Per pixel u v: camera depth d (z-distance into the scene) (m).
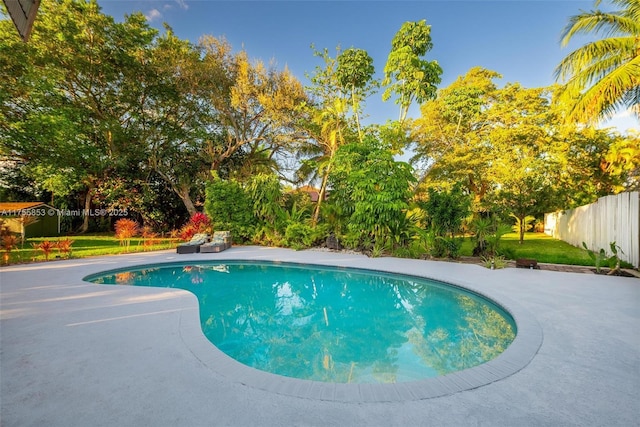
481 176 17.80
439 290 6.80
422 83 12.83
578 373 2.83
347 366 3.64
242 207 13.95
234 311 5.82
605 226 9.83
